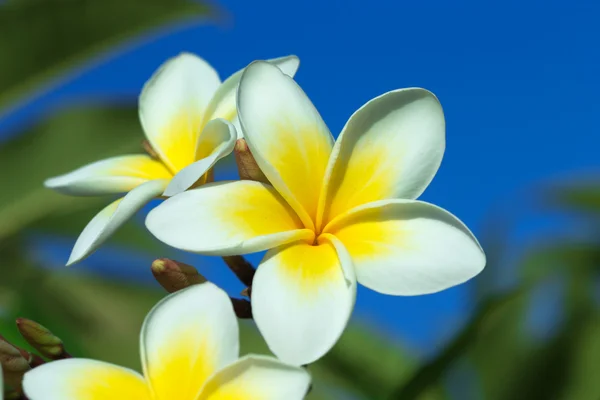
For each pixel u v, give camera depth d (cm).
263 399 52
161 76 60
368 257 54
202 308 53
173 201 54
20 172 78
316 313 53
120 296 85
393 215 55
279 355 52
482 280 66
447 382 62
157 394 52
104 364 53
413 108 56
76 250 56
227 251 53
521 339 62
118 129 80
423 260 54
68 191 58
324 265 54
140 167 59
